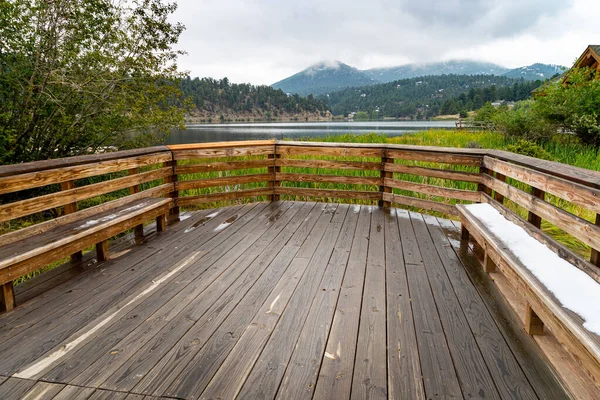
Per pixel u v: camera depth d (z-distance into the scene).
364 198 5.21
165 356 1.87
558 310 1.58
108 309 2.36
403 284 2.77
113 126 7.15
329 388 1.65
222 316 2.28
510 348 1.96
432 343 2.01
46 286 2.70
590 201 1.96
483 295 2.59
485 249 2.77
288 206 5.25
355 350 1.94
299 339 2.04
